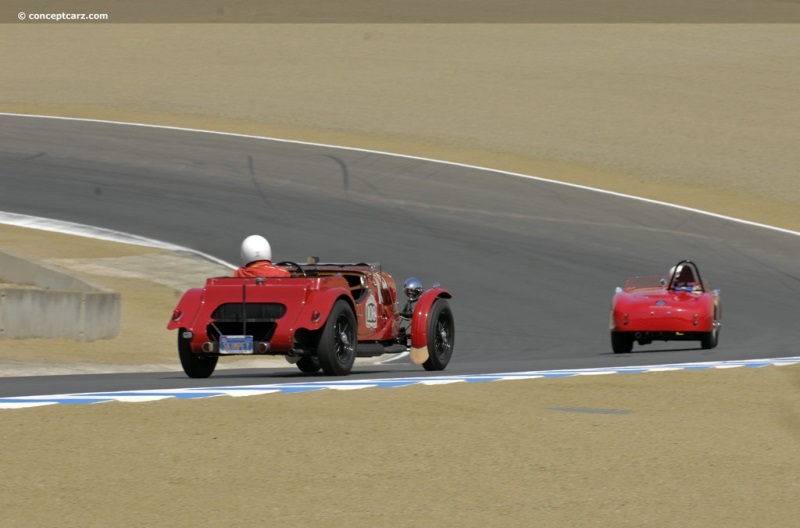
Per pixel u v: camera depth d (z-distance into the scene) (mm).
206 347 43656
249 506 21344
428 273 103562
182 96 193500
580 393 38688
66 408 32531
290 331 42625
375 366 58844
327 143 161625
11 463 24781
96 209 122188
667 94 194625
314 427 29812
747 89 197625
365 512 20953
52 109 181125
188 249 106312
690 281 69438
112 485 22906
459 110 184125
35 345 63219
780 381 43188
